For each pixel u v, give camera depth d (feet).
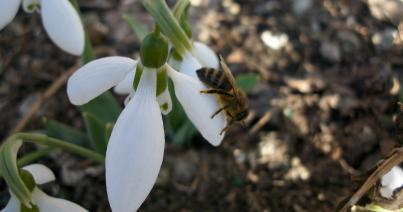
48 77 0.82
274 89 0.79
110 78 0.40
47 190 0.68
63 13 0.48
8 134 0.75
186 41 0.43
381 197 0.50
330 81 0.80
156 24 0.41
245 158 0.72
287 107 0.77
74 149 0.55
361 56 0.82
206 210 0.67
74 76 0.40
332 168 0.71
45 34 0.87
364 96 0.77
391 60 0.80
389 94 0.76
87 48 0.64
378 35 0.83
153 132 0.38
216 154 0.72
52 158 0.71
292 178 0.70
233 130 0.75
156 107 0.39
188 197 0.68
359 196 0.50
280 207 0.67
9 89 0.81
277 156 0.72
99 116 0.68
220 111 0.42
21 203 0.43
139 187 0.36
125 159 0.36
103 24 0.88
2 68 0.83
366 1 0.88
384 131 0.73
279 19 0.88
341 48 0.83
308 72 0.81
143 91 0.40
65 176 0.69
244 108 0.45
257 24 0.88
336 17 0.87
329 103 0.77
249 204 0.67
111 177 0.36
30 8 0.50
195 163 0.71
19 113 0.78
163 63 0.40
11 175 0.42
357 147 0.72
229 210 0.67
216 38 0.86
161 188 0.68
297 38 0.85
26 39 0.87
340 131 0.74
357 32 0.85
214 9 0.90
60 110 0.78
